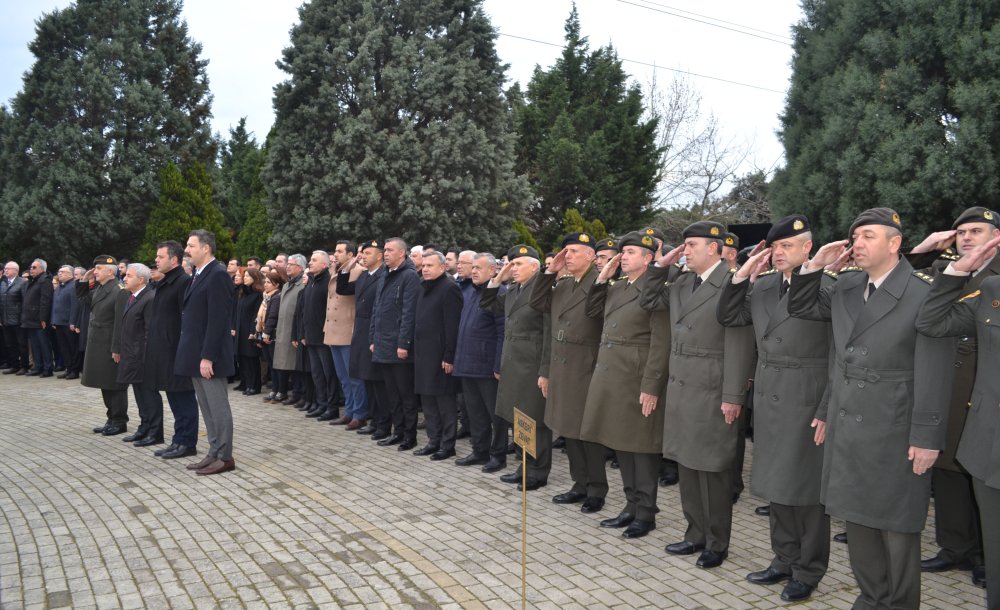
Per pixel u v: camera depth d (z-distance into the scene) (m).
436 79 21.27
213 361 6.61
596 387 5.21
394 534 5.09
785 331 4.09
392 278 7.79
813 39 12.34
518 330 6.35
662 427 5.06
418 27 21.88
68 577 4.32
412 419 7.74
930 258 4.04
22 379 13.52
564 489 6.33
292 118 20.91
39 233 23.12
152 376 7.29
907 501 3.39
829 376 3.88
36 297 13.73
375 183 20.12
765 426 4.14
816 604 4.00
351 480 6.50
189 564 4.53
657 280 4.92
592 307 5.48
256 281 11.44
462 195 21.03
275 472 6.75
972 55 9.78
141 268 7.87
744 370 4.39
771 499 4.06
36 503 5.78
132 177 23.33
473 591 4.14
